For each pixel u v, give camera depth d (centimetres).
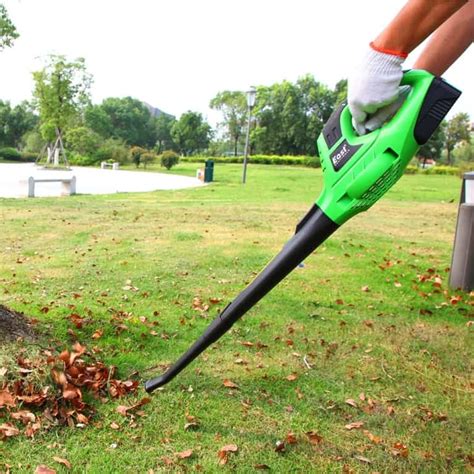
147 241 613
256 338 322
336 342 324
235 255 548
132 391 241
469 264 446
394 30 129
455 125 4947
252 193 1411
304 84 5759
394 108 141
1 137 6084
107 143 4112
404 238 700
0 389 213
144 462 194
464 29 157
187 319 350
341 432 224
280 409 239
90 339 291
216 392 249
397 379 279
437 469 203
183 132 6831
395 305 407
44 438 202
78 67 3369
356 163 144
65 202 1016
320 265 522
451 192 1575
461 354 318
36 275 448
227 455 201
